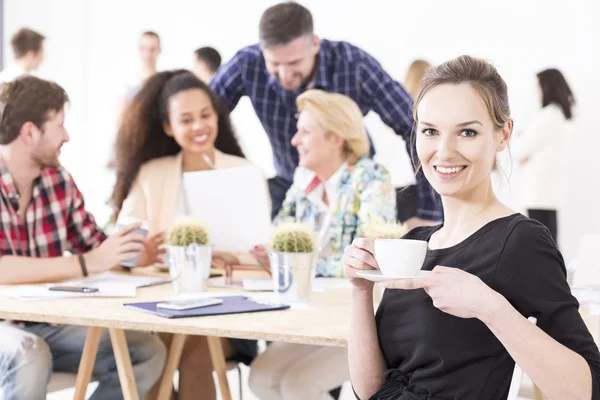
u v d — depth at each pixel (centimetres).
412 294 123
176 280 195
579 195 392
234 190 224
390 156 386
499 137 120
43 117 218
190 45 448
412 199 365
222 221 223
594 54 386
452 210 125
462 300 104
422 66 399
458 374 116
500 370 114
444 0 401
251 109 380
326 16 418
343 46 382
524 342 100
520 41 397
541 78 392
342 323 153
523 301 110
